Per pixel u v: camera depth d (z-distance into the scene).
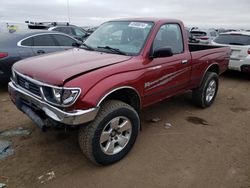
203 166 3.08
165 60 3.66
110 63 3.01
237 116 4.75
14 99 3.32
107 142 2.97
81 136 2.79
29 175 2.84
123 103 3.04
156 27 3.63
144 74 3.27
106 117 2.81
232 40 7.67
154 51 3.35
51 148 3.40
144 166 3.06
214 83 5.13
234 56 7.55
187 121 4.43
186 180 2.82
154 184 2.75
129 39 3.66
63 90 2.53
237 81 7.73
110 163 3.05
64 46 6.69
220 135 3.93
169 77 3.80
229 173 2.96
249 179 2.86
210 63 4.83
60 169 2.96
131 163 3.11
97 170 2.96
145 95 3.39
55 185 2.70
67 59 3.18
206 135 3.92
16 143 3.50
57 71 2.73
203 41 14.38
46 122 2.76
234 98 5.94
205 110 5.02
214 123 4.39
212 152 3.41
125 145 3.16
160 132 3.97
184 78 4.20
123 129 3.07
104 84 2.74
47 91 2.70
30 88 2.95
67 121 2.54
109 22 4.36
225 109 5.13
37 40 6.18
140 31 3.66
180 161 3.18
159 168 3.03
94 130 2.75
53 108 2.61
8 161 3.08
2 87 6.27
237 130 4.13
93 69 2.80
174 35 4.01
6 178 2.77
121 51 3.50
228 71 8.88
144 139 3.72
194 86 4.60
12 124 4.10
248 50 7.25
